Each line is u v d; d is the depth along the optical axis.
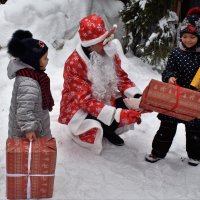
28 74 2.42
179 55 2.73
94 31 2.76
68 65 2.89
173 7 4.95
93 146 3.00
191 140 2.91
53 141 2.40
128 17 4.89
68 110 2.97
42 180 2.37
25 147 2.30
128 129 3.24
